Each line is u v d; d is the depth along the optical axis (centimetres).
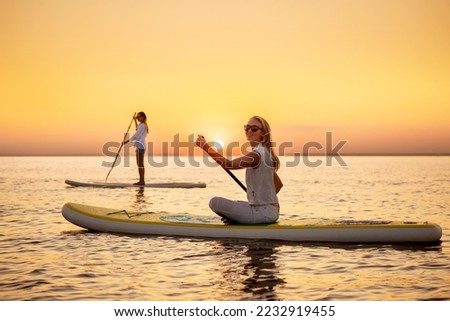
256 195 832
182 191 1764
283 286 584
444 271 639
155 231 863
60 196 1558
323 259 697
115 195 1595
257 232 815
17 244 803
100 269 653
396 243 791
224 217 847
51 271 645
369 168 4472
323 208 1289
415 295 554
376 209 1270
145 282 600
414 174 3188
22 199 1470
